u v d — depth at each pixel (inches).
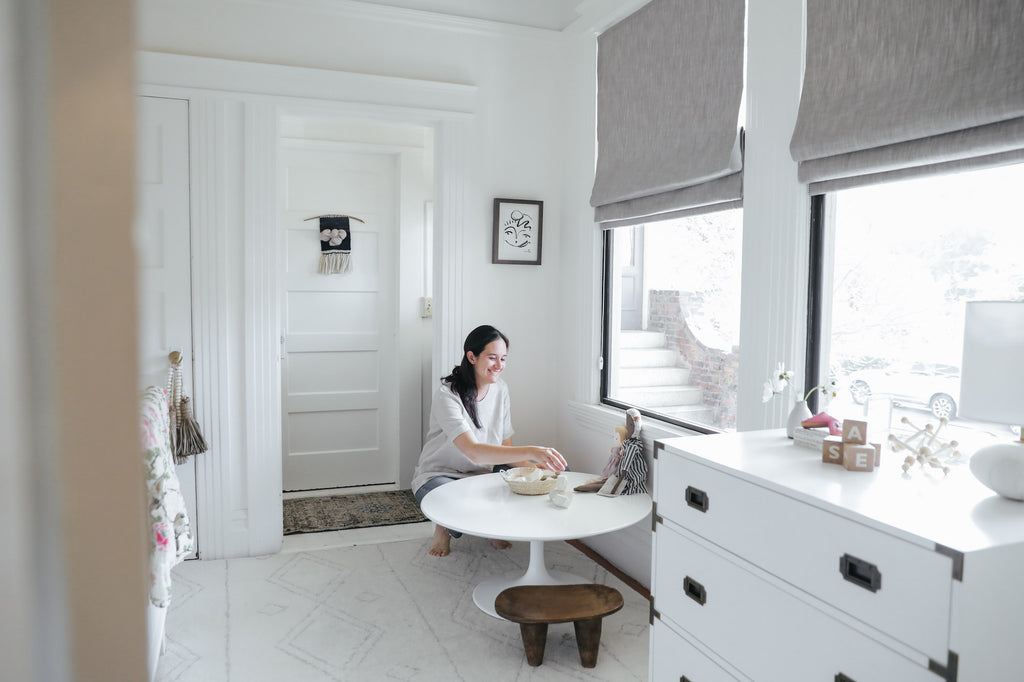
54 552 5.6
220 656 92.0
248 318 125.6
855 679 49.9
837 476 59.1
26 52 5.5
